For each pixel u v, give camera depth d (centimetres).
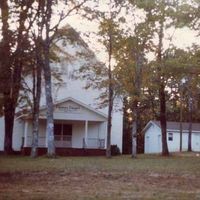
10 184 1393
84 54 3331
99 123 4569
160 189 1330
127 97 3503
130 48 3216
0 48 1644
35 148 2884
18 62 1792
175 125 6378
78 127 4516
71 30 3075
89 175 1702
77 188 1321
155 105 4288
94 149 4134
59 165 2127
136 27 3159
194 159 3056
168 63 3041
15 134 4362
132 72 3247
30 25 1683
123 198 1123
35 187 1327
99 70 3266
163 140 3712
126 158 3150
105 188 1333
